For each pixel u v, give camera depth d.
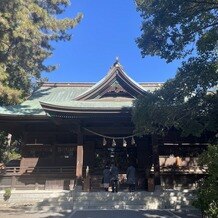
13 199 18.59
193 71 13.14
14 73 26.08
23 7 20.97
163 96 13.97
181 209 16.06
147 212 15.08
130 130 20.84
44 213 14.87
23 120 21.97
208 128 14.30
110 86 21.19
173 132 22.47
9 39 21.28
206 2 12.36
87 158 23.20
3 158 31.22
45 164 22.89
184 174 21.28
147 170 21.97
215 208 9.62
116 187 18.47
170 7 12.33
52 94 27.11
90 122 20.69
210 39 12.02
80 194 17.48
